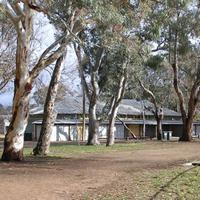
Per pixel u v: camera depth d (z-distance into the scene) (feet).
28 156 89.61
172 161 81.00
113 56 127.24
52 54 75.56
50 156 91.09
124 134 261.85
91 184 50.78
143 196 42.37
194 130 281.95
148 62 148.77
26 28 73.10
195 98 169.07
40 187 48.08
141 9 77.51
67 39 76.43
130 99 277.44
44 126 94.73
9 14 70.95
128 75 146.41
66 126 241.76
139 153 103.65
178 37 149.89
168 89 218.79
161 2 82.64
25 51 73.56
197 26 145.79
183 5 88.74
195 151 109.50
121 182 52.16
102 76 147.64
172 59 168.55
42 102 231.30
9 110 249.55
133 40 93.35
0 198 41.11
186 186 48.03
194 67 188.85
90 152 106.11
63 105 246.88
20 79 73.97
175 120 277.03
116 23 74.02
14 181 52.19
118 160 83.61
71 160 82.33
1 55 134.21
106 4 66.28
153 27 92.84
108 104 183.73
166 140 193.06
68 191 45.78
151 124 270.67
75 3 66.18
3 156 75.56
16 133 75.51
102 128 229.04
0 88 140.26
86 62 152.15
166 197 41.83
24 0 69.97
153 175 57.93
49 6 70.38
